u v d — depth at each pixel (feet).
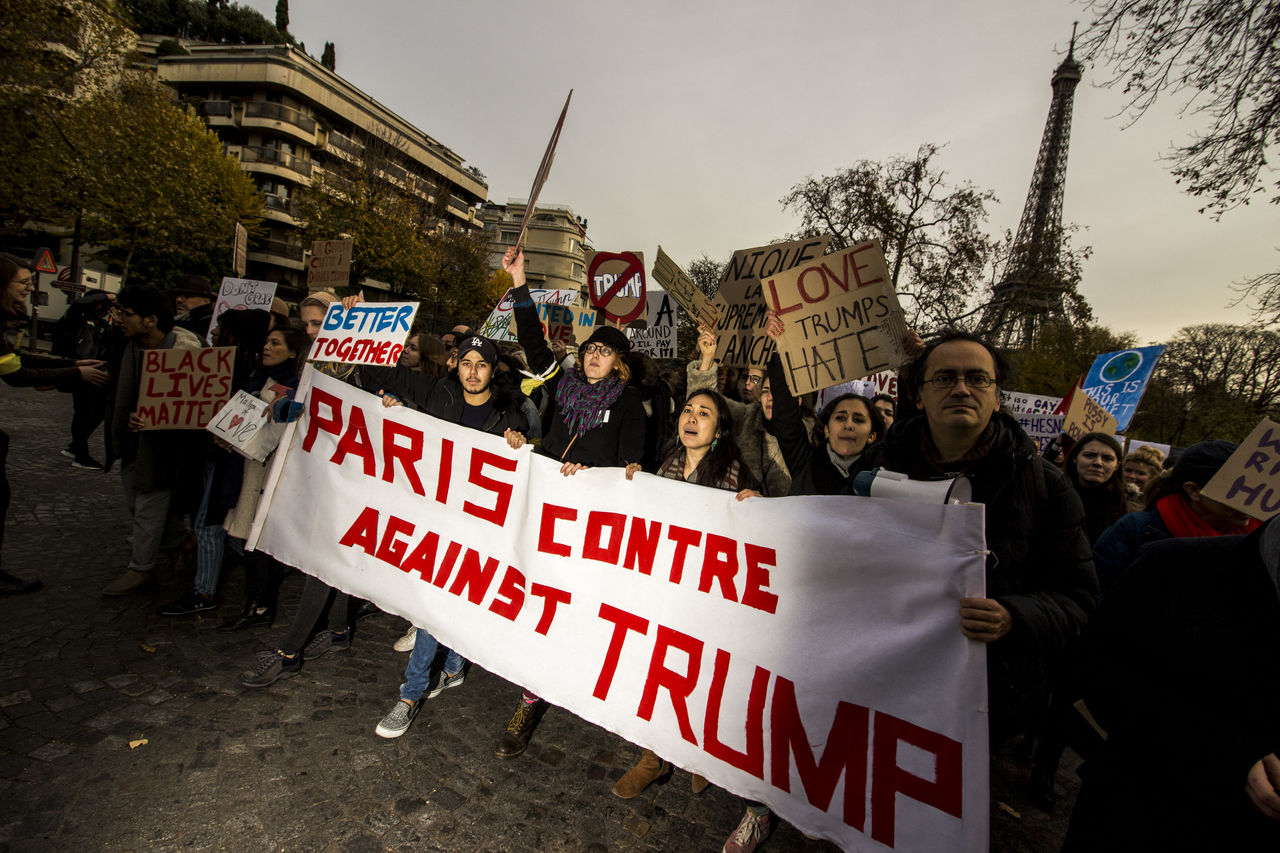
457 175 155.43
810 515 6.28
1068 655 4.77
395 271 95.81
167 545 13.10
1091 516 10.96
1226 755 3.77
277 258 121.39
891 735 5.46
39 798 6.52
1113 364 20.11
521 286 11.76
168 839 6.25
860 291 8.82
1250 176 18.49
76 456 20.27
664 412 12.33
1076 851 4.58
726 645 6.64
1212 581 4.04
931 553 5.46
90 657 9.34
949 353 5.40
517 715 8.67
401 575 8.95
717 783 6.40
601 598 7.63
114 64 57.21
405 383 10.20
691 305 12.12
